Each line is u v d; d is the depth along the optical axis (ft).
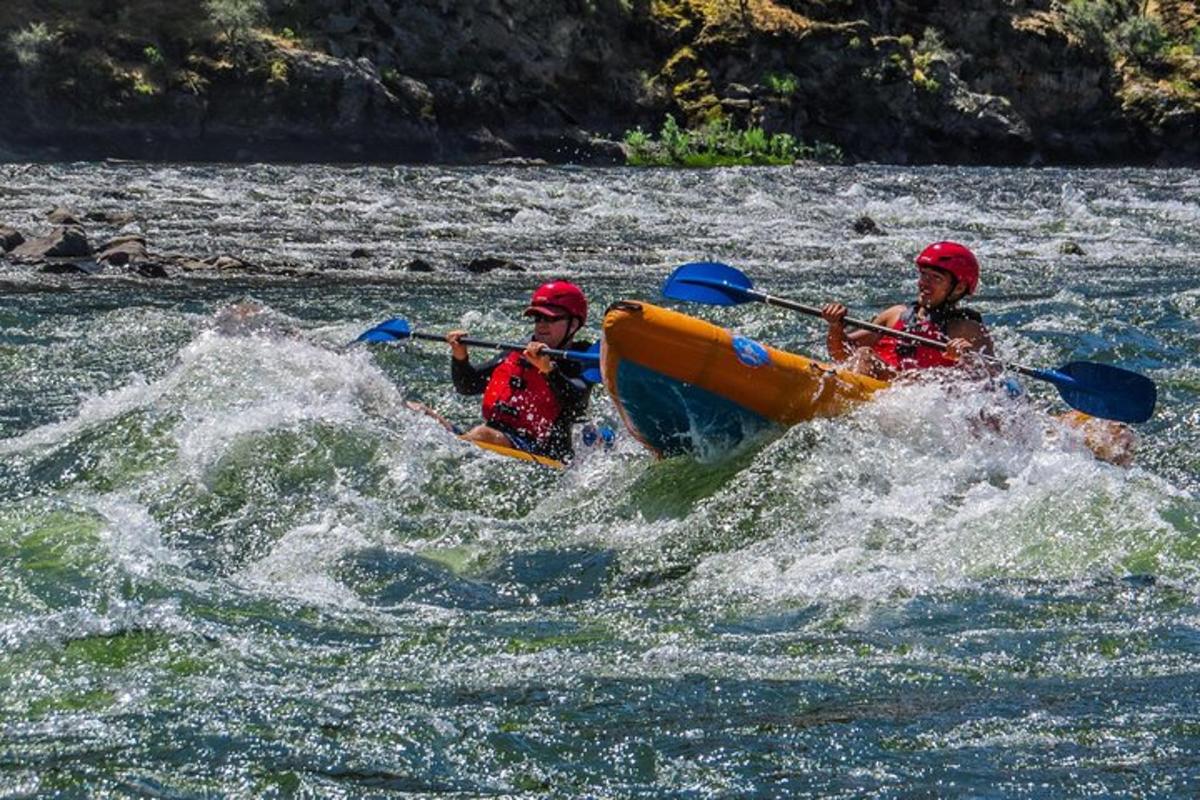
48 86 438.81
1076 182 454.81
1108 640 65.05
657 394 91.61
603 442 100.89
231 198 282.97
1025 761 51.98
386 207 285.43
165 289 168.35
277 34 492.54
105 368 120.37
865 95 586.45
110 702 55.83
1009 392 98.43
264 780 49.55
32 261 181.68
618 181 377.91
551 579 74.59
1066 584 73.15
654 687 58.70
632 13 568.41
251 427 92.58
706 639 65.10
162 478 85.61
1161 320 158.81
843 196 367.25
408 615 68.44
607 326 90.89
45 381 115.03
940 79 604.90
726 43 574.56
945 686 59.31
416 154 494.59
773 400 92.58
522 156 523.70
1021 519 80.38
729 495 84.79
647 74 570.05
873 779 50.57
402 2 515.09
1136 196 400.88
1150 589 72.08
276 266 194.49
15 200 254.88
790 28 580.71
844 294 189.47
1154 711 56.59
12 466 88.48
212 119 461.78
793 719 55.67
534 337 102.68
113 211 248.73
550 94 540.11
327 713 55.16
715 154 541.34
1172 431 110.22
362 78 477.77
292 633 64.59
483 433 98.48
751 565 76.28
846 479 86.17
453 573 74.90
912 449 90.63
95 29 453.17
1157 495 82.38
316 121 473.26
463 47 523.29
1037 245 271.90
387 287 180.14
